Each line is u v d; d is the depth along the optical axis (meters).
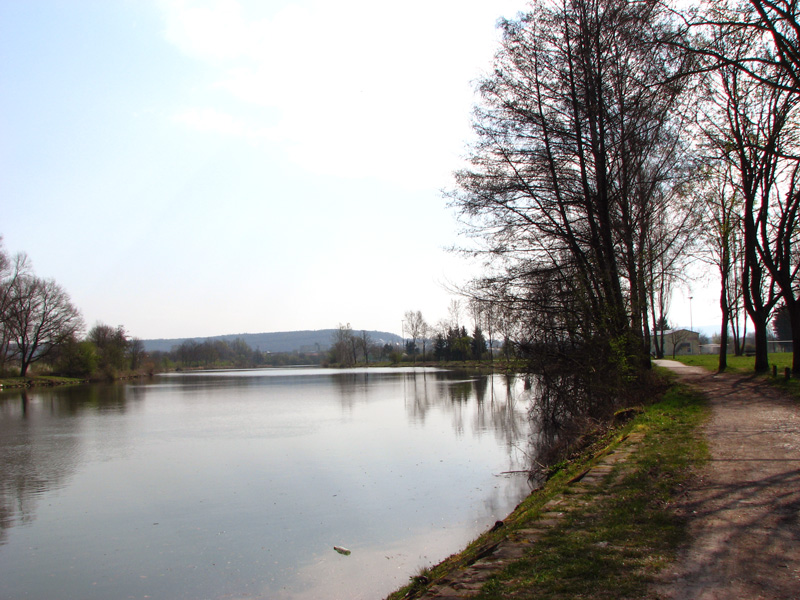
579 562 5.28
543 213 19.17
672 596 4.45
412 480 15.78
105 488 16.17
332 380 74.75
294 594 8.97
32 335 71.62
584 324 18.02
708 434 11.55
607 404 17.69
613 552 5.49
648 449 10.50
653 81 11.66
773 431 11.51
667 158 20.08
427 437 23.30
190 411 37.56
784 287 22.41
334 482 15.98
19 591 9.49
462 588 4.92
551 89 18.69
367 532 11.70
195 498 14.83
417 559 10.12
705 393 18.98
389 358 137.62
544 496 8.60
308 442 23.06
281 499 14.42
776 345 64.81
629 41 11.77
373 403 39.44
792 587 4.52
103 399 49.56
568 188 19.30
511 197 19.20
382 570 9.72
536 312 18.56
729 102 20.05
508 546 5.93
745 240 25.31
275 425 28.92
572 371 18.14
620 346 17.77
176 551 11.08
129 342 95.56
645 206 22.28
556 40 18.41
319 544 11.12
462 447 20.66
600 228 19.05
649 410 15.91
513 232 19.44
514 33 18.66
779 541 5.50
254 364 184.25
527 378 18.97
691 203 27.00
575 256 18.89
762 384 20.66
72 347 78.12
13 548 11.47
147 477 17.42
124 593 9.32
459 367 105.88
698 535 5.81
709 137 18.88
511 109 18.72
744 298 26.06
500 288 19.03
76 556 10.99
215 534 11.97
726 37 10.78
